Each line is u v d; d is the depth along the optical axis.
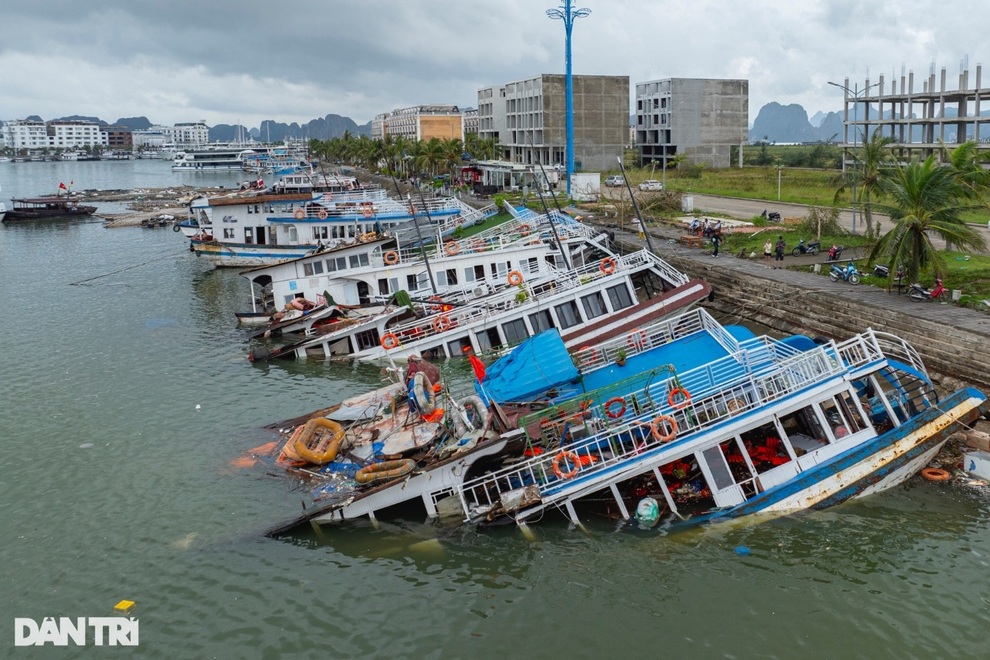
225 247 76.69
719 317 49.53
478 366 30.16
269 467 30.08
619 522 25.12
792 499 24.86
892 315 38.34
